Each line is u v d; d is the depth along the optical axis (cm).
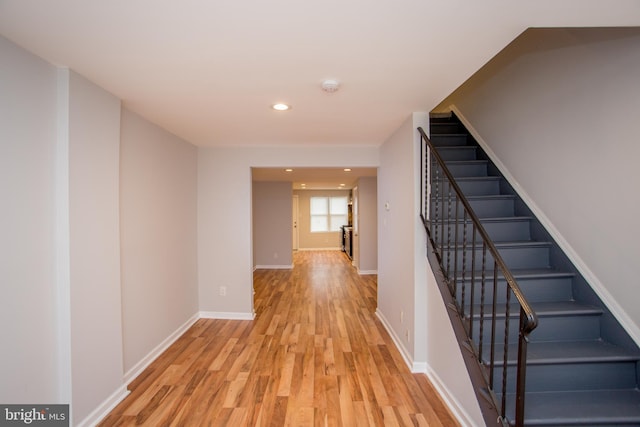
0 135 146
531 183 262
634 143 172
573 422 149
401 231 299
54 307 174
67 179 178
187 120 283
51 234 173
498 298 224
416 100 236
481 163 324
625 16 130
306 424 198
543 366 173
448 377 221
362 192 688
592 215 202
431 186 257
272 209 768
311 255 1009
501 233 266
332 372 264
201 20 136
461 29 143
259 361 283
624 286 183
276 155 396
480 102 345
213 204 398
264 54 167
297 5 125
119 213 233
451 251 249
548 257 242
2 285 147
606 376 174
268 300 487
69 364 177
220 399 224
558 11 127
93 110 200
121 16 132
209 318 400
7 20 134
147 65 178
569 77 217
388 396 229
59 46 157
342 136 344
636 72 170
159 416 205
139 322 264
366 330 360
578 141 211
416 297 263
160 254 302
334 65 179
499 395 169
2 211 147
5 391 148
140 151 269
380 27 142
